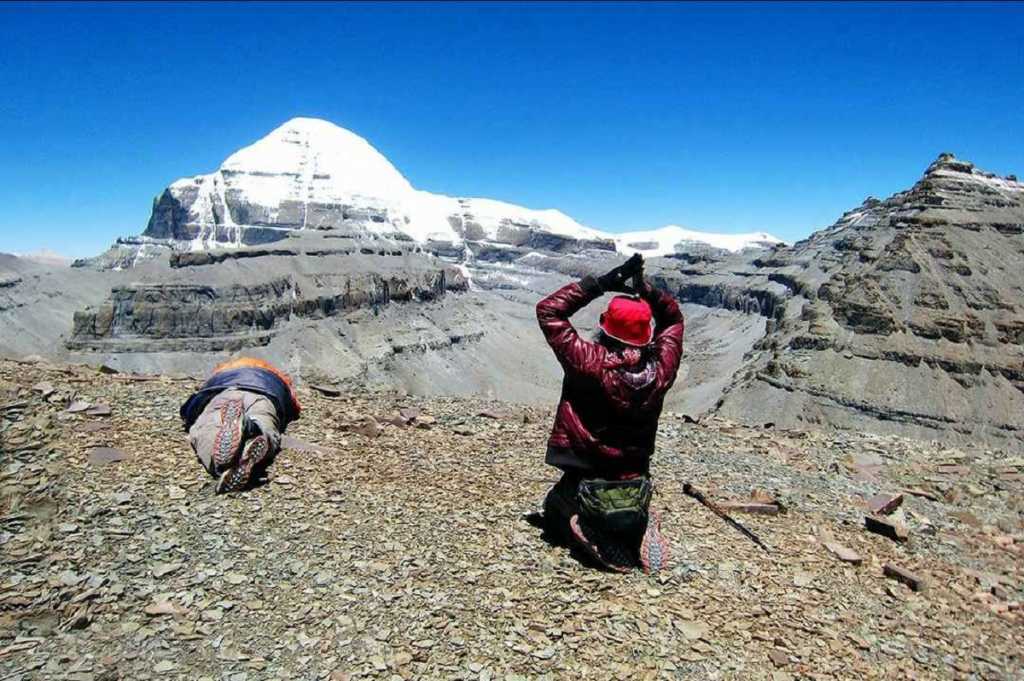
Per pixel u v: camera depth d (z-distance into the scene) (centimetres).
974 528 457
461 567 311
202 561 294
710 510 411
